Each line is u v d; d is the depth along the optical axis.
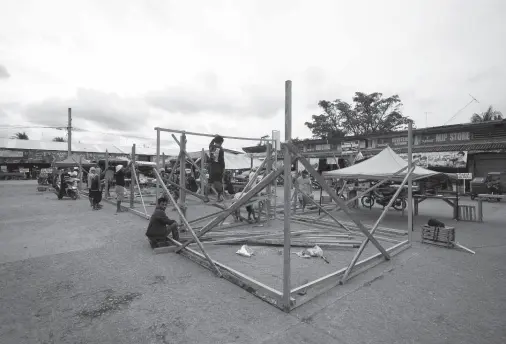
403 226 8.42
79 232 7.22
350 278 4.18
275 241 6.02
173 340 2.65
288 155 3.14
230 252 5.56
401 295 3.65
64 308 3.26
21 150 36.41
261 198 7.63
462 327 2.92
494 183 15.66
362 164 10.35
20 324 2.93
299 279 4.18
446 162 18.27
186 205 7.04
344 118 32.03
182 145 6.99
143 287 3.85
